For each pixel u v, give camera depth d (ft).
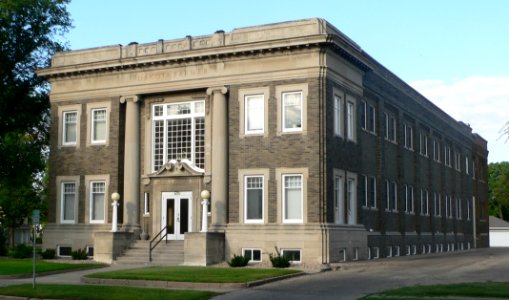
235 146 123.65
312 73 118.01
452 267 105.50
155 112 135.03
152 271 96.07
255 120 123.03
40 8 159.63
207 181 126.11
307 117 117.91
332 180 119.14
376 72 146.82
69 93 142.00
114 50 137.28
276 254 116.37
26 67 164.66
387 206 151.64
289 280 88.74
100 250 125.18
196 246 116.16
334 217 119.75
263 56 122.31
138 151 134.41
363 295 71.31
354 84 130.93
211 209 124.26
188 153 130.82
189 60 128.26
